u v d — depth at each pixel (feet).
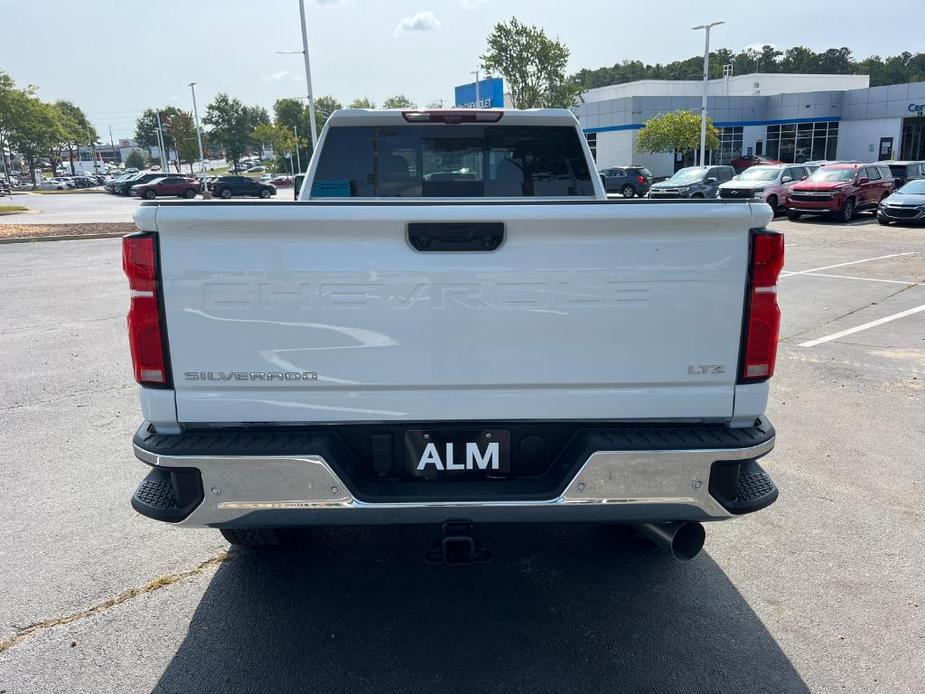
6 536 13.09
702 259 8.60
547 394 8.88
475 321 8.64
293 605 11.00
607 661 9.66
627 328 8.71
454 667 9.53
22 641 10.09
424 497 8.74
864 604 10.98
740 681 9.27
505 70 147.33
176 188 155.43
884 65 476.13
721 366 8.89
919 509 14.11
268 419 8.83
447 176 16.08
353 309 8.58
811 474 15.74
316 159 15.74
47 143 304.71
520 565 12.21
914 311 33.06
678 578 11.75
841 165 83.82
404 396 8.85
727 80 218.38
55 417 19.48
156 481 9.25
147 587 11.48
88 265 52.26
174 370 8.68
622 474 8.69
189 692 9.06
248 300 8.52
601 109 177.17
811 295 37.47
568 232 8.47
